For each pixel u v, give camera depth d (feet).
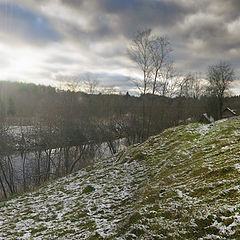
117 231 24.79
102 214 32.89
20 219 39.34
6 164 91.09
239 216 17.39
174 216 22.06
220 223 17.76
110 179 49.32
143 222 23.44
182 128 63.72
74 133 111.04
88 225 30.12
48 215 38.65
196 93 164.55
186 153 42.70
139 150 61.41
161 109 116.06
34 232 32.45
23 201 50.57
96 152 123.44
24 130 104.78
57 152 109.91
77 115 120.57
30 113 154.10
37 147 97.04
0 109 128.88
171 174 35.14
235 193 20.89
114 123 126.52
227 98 161.48
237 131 43.16
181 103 125.08
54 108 110.93
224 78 151.12
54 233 30.22
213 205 20.51
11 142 92.53
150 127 120.26
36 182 86.48
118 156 68.03
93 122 124.98
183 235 18.65
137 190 37.86
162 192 29.71
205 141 44.98
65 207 40.68
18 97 167.02
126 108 138.72
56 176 92.63
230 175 25.08
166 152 52.19
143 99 103.76
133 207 30.73
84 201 40.65
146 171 46.44
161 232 20.40
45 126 104.63
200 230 18.24
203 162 33.47
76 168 99.91
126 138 133.39
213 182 25.21
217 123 56.29
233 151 32.83
